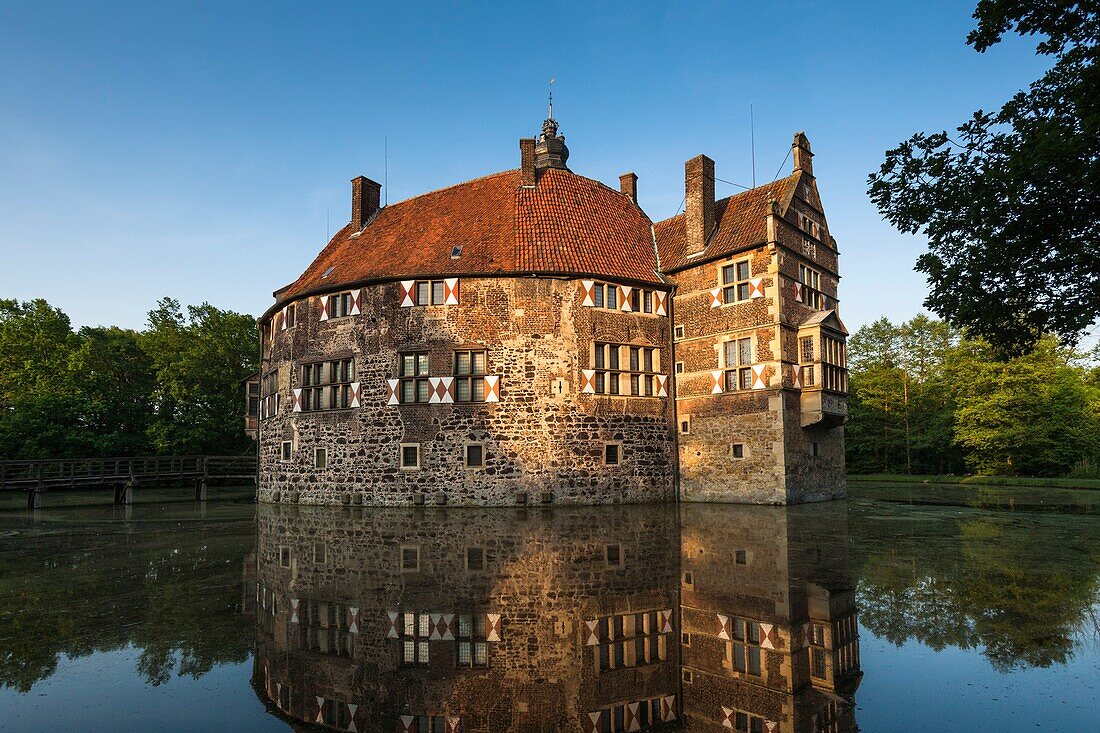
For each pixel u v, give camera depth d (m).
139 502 29.36
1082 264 9.17
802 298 26.03
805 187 27.31
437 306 24.83
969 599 8.79
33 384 45.69
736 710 5.51
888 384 49.59
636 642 7.27
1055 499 25.61
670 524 17.77
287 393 27.91
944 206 10.07
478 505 23.91
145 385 51.72
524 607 8.66
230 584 10.34
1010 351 10.47
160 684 6.12
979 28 9.66
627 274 26.14
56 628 7.92
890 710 5.32
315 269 30.17
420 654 6.98
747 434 24.80
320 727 5.25
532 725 5.35
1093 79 8.45
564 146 32.69
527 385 24.41
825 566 11.20
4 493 36.72
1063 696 5.53
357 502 25.17
